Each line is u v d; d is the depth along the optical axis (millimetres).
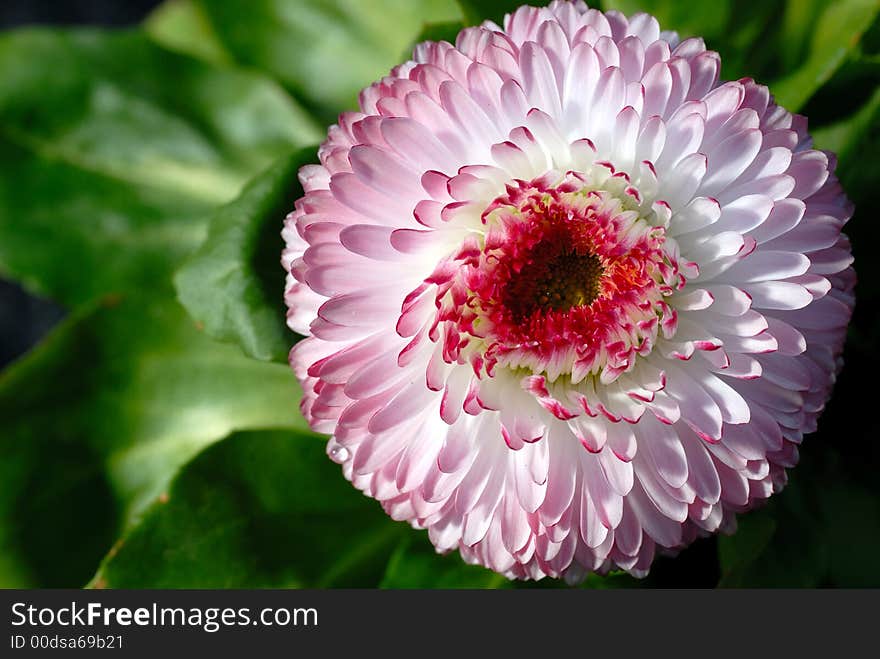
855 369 192
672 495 165
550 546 165
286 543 187
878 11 185
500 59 164
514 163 163
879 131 189
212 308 183
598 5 193
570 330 168
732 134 164
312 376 164
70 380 199
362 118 167
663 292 164
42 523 195
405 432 165
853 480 190
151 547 183
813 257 166
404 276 165
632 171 164
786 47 199
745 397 165
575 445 167
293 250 169
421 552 186
